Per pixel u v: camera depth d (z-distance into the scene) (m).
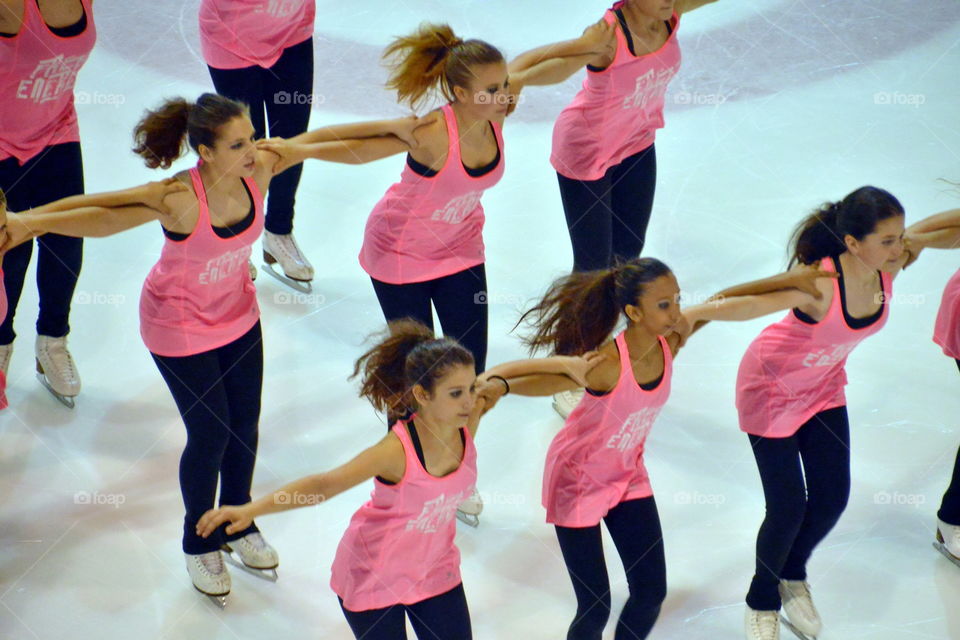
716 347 18.94
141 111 23.52
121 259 19.98
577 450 12.41
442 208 14.78
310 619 13.82
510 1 28.45
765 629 13.70
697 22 27.86
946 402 17.69
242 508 10.59
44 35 15.15
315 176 22.47
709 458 16.61
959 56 26.55
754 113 24.66
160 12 27.67
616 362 12.11
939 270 20.50
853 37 27.28
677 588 14.46
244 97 18.44
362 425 16.77
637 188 17.59
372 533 11.39
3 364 16.92
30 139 15.89
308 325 18.75
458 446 11.34
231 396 14.04
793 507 13.29
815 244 13.09
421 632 11.79
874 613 14.16
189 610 13.82
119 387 17.34
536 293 19.47
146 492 15.52
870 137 23.78
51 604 13.74
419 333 11.52
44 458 15.95
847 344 13.23
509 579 14.48
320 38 26.53
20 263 16.14
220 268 13.23
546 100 25.09
